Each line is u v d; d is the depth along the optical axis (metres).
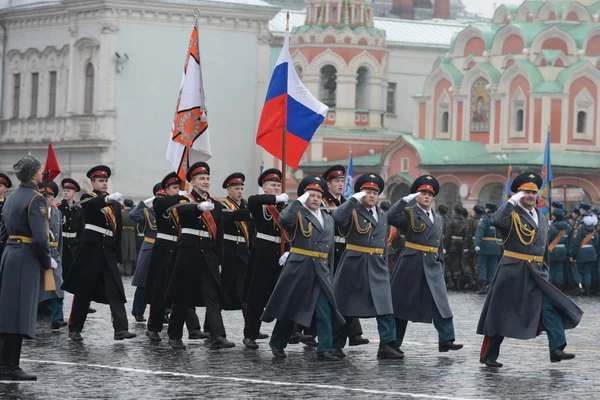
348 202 26.50
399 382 22.89
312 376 23.55
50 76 103.31
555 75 91.38
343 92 101.31
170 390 21.61
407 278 26.91
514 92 92.19
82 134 98.31
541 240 25.44
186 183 31.34
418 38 114.31
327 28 101.00
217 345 27.75
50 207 32.41
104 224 29.67
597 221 52.78
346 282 26.50
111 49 96.56
